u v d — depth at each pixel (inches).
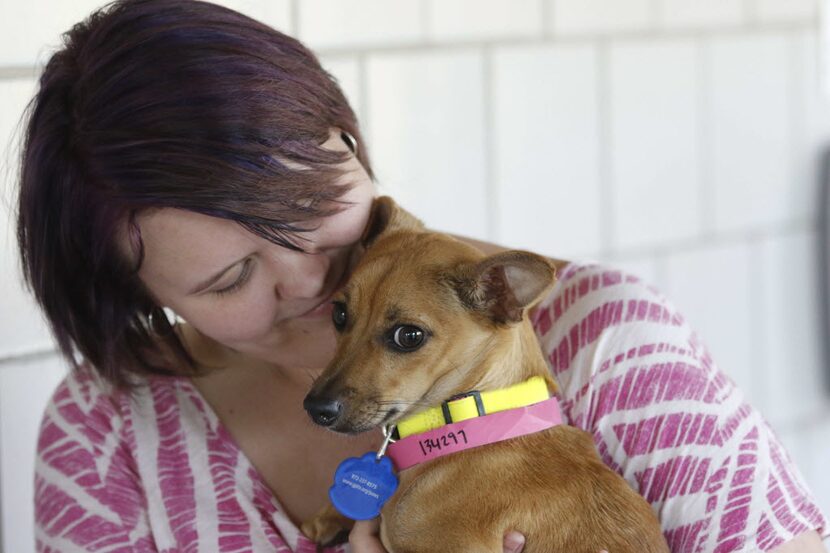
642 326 58.2
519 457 55.6
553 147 116.5
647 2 123.5
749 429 56.5
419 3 104.3
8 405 84.8
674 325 59.1
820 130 145.1
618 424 56.9
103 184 54.0
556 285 61.9
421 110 105.5
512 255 53.4
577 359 58.6
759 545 53.4
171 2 54.9
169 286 57.6
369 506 56.2
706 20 129.7
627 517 53.6
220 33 53.7
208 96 52.0
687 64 128.0
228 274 56.2
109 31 54.5
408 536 55.1
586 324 59.1
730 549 53.5
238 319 58.1
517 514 54.3
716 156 132.7
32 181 57.2
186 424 63.3
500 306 56.1
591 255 121.6
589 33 118.3
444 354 55.9
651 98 124.9
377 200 60.7
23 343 84.7
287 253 56.2
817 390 149.6
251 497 61.2
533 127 114.6
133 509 62.1
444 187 108.3
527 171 114.7
